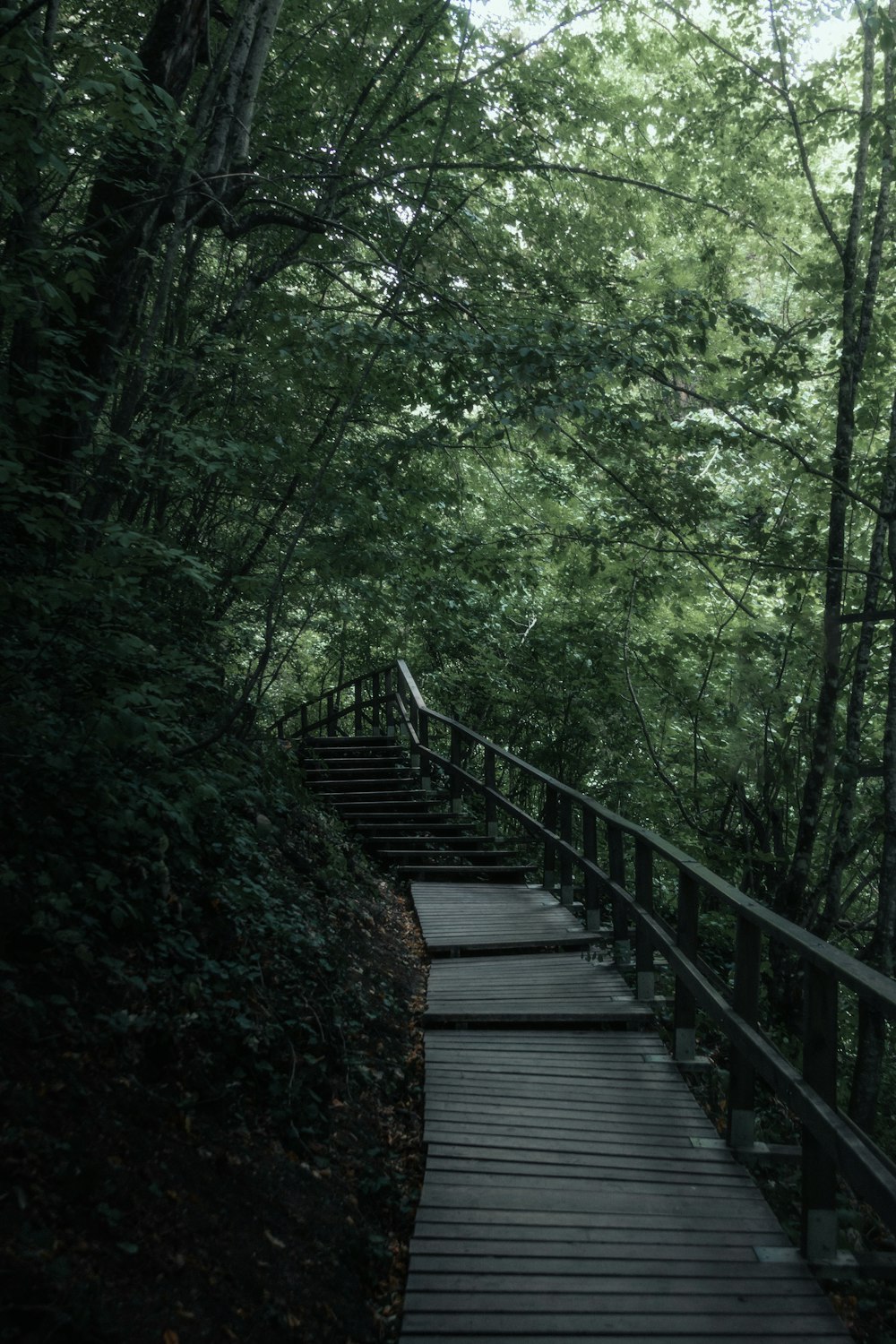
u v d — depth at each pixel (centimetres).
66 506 549
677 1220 371
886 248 1060
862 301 912
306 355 758
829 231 923
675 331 765
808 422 989
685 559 1070
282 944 523
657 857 1181
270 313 827
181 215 638
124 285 628
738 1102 422
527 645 1339
